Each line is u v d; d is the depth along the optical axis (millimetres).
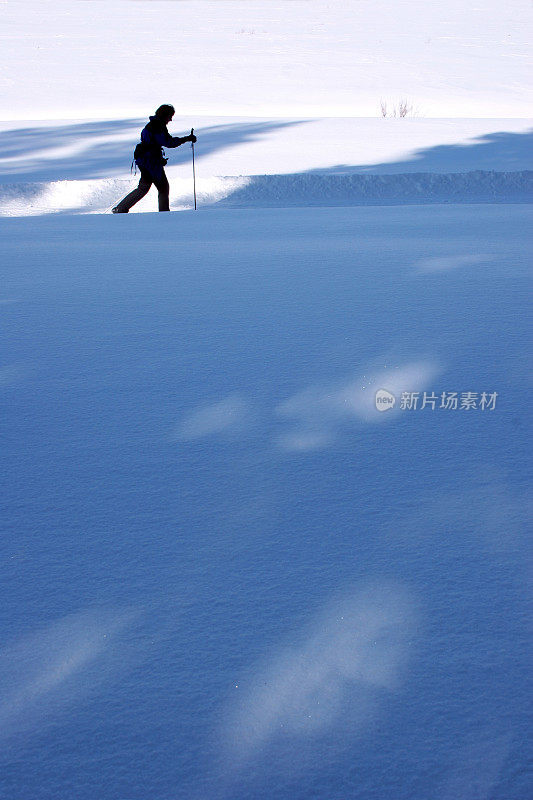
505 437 2115
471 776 1066
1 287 4059
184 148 15156
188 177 12375
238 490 1862
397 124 18188
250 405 2365
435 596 1443
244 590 1477
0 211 11016
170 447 2102
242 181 12047
